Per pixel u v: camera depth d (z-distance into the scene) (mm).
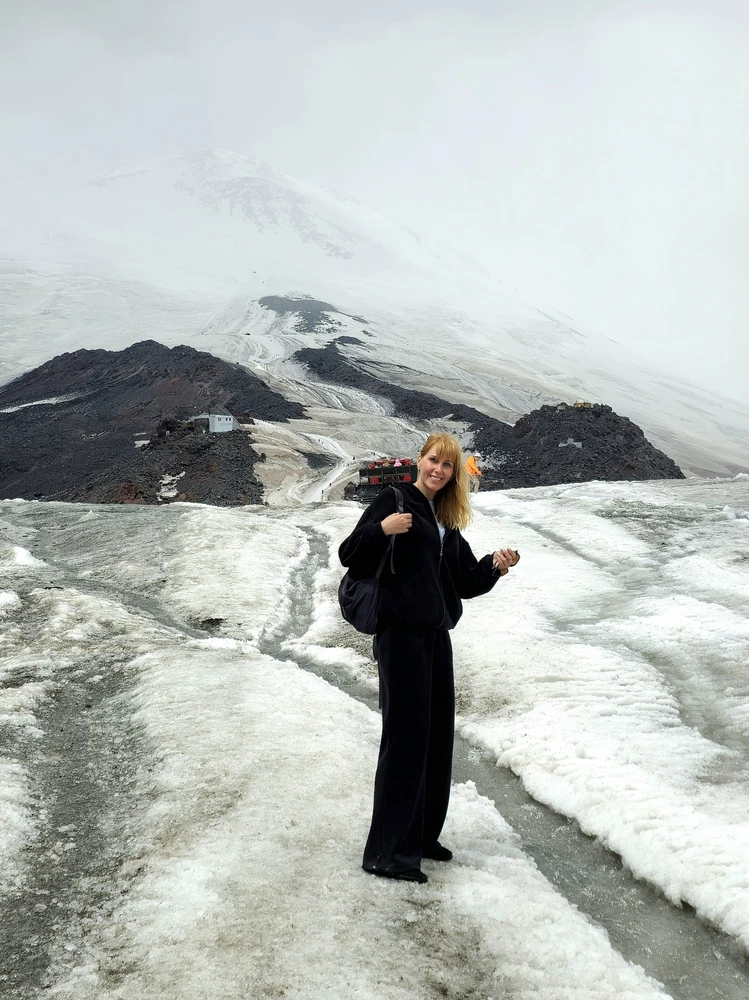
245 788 5609
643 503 22656
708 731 7445
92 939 3873
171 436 140875
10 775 5973
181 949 3713
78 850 4914
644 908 4484
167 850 4750
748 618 11289
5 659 9602
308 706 7645
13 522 22984
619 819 5316
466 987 3496
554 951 3740
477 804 5703
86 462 146000
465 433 165000
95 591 14281
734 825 5105
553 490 28531
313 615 13555
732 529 18797
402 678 4316
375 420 170125
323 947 3699
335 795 5496
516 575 15156
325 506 25406
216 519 20359
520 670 9250
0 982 3578
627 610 12570
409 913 4004
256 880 4305
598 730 7219
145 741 6789
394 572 4281
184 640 11016
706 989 3766
